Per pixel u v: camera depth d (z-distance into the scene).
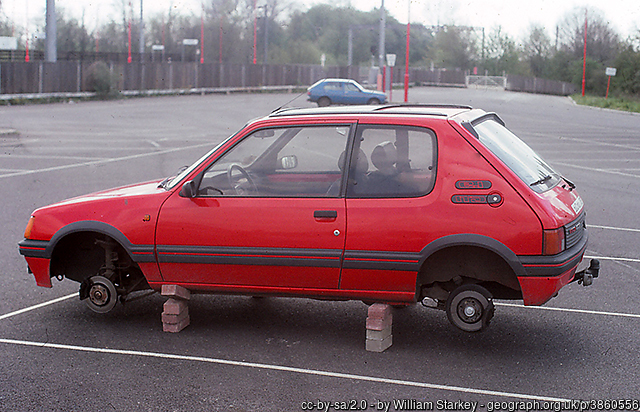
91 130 22.77
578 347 4.95
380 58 46.19
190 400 4.09
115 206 5.21
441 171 4.62
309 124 4.97
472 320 4.70
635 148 19.61
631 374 4.46
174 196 5.09
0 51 43.22
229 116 29.25
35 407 4.00
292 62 74.50
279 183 4.98
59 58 48.97
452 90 64.62
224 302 6.07
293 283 4.92
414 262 4.61
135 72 42.84
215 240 4.96
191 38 70.75
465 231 4.53
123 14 69.31
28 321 5.55
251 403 4.05
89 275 5.74
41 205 10.20
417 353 4.85
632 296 6.19
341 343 5.05
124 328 5.39
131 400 4.09
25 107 32.38
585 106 44.53
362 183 4.78
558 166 15.52
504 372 4.50
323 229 4.76
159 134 21.75
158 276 5.18
